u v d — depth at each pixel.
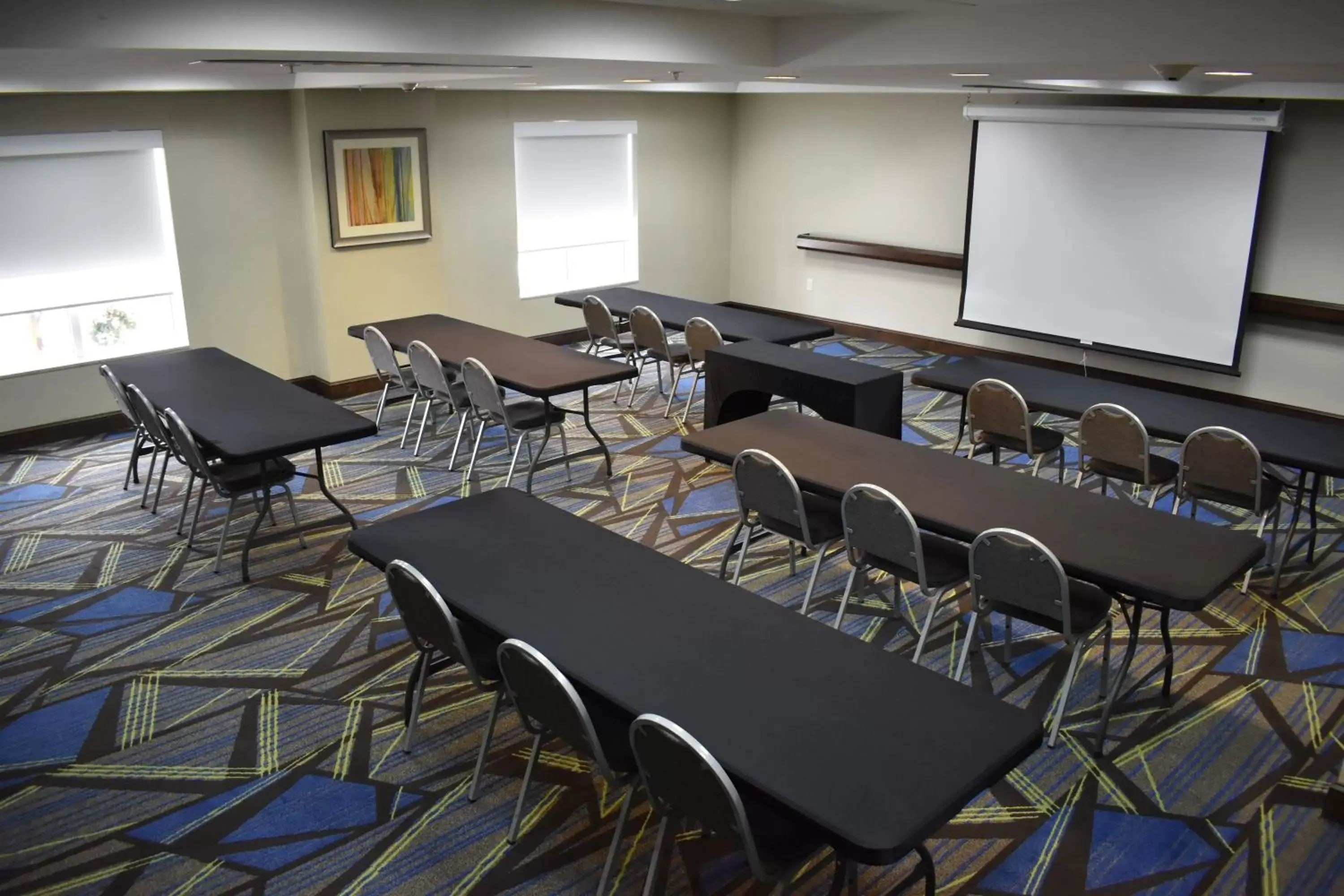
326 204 7.41
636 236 9.60
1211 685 3.93
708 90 7.75
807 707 2.54
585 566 3.30
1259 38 2.94
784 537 5.08
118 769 3.43
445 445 6.62
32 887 2.90
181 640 4.26
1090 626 3.43
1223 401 7.37
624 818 2.82
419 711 3.54
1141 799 3.29
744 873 2.95
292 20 2.90
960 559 3.92
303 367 7.78
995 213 8.13
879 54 3.91
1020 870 2.97
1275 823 3.18
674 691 2.61
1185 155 7.00
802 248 9.59
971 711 2.53
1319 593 4.65
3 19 2.41
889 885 2.91
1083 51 3.33
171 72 3.99
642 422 7.11
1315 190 6.63
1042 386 5.59
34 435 6.66
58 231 6.59
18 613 4.48
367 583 4.75
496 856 3.03
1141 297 7.45
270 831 3.14
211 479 4.75
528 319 8.99
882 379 5.24
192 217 7.02
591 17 3.63
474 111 8.16
